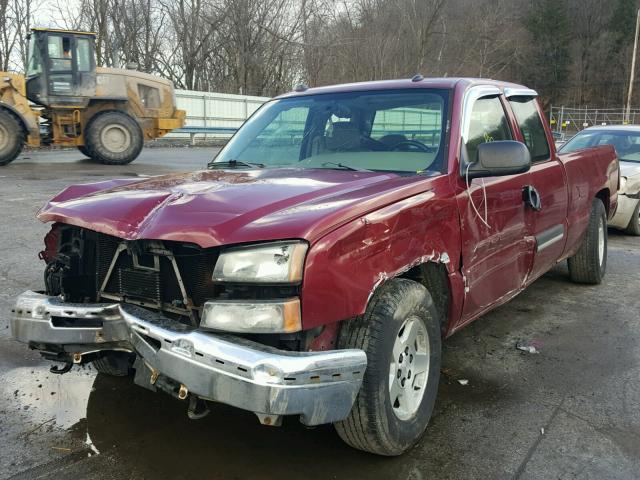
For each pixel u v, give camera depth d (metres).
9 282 5.68
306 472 2.92
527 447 3.19
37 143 15.89
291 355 2.45
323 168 3.73
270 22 38.25
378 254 2.79
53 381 3.86
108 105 16.84
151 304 2.92
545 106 76.62
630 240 9.02
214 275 2.59
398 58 36.81
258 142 4.28
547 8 75.06
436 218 3.22
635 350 4.57
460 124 3.72
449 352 4.50
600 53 78.19
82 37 15.94
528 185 4.29
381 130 3.92
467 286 3.55
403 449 3.01
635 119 52.19
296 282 2.49
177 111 18.06
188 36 38.41
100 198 3.17
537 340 4.77
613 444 3.23
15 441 3.15
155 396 3.68
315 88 4.55
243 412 3.49
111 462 2.98
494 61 43.94
